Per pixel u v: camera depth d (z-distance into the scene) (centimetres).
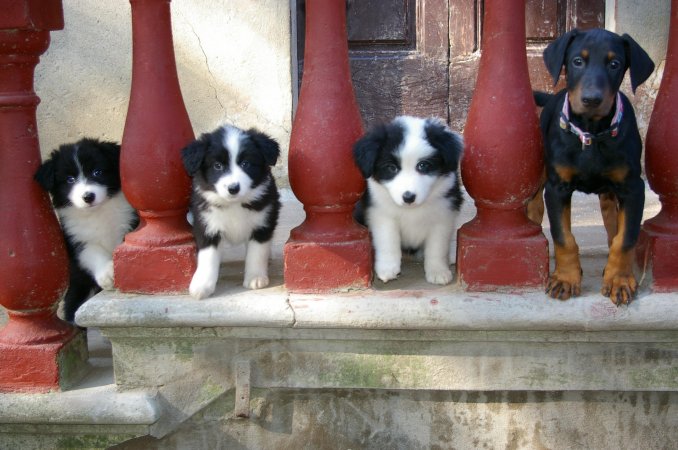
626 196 160
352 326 163
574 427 171
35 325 170
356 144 162
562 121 159
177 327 165
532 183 162
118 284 168
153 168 164
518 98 160
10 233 166
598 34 158
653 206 234
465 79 280
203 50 266
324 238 165
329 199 164
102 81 267
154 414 166
